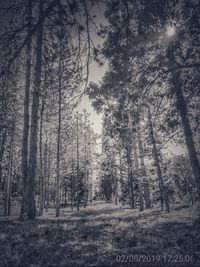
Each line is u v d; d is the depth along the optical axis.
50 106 6.21
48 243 6.81
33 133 12.93
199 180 11.39
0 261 5.22
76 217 17.62
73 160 40.34
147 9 6.20
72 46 4.70
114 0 4.40
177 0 6.91
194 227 9.02
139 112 9.10
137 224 10.98
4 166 31.97
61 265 4.96
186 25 6.86
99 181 55.59
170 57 7.91
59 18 4.15
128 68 7.96
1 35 3.87
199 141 11.88
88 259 5.35
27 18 4.03
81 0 4.06
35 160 13.02
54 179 42.78
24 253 5.79
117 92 8.72
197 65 7.79
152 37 7.30
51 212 29.73
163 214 15.83
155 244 6.66
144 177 22.50
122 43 6.54
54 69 5.05
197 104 10.00
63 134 28.02
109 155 29.19
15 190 49.16
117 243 6.80
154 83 8.62
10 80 4.67
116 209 27.78
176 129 11.18
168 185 20.66
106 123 9.79
